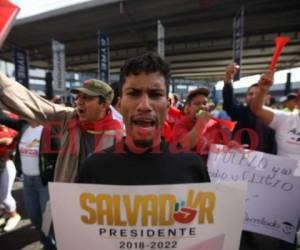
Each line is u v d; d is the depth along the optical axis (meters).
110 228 0.90
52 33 18.92
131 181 0.93
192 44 19.73
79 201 0.90
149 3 13.78
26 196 2.41
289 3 12.61
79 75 32.56
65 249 0.91
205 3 13.12
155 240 0.91
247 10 13.40
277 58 1.78
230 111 2.50
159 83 0.91
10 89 1.56
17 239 2.95
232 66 2.46
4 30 1.33
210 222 0.91
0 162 3.00
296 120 2.06
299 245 2.69
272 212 1.78
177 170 0.96
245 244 2.71
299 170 1.72
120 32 17.78
